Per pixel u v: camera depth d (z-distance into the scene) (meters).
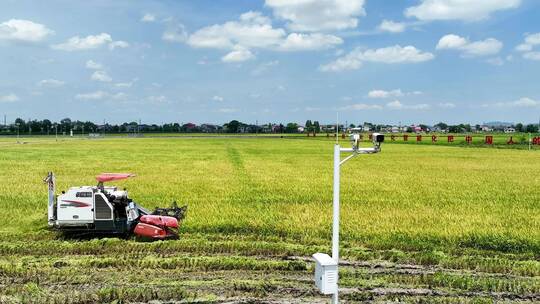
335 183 8.53
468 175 35.03
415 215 18.67
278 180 30.70
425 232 15.80
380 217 18.23
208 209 19.48
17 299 9.45
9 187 25.77
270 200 22.22
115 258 12.16
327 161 47.94
